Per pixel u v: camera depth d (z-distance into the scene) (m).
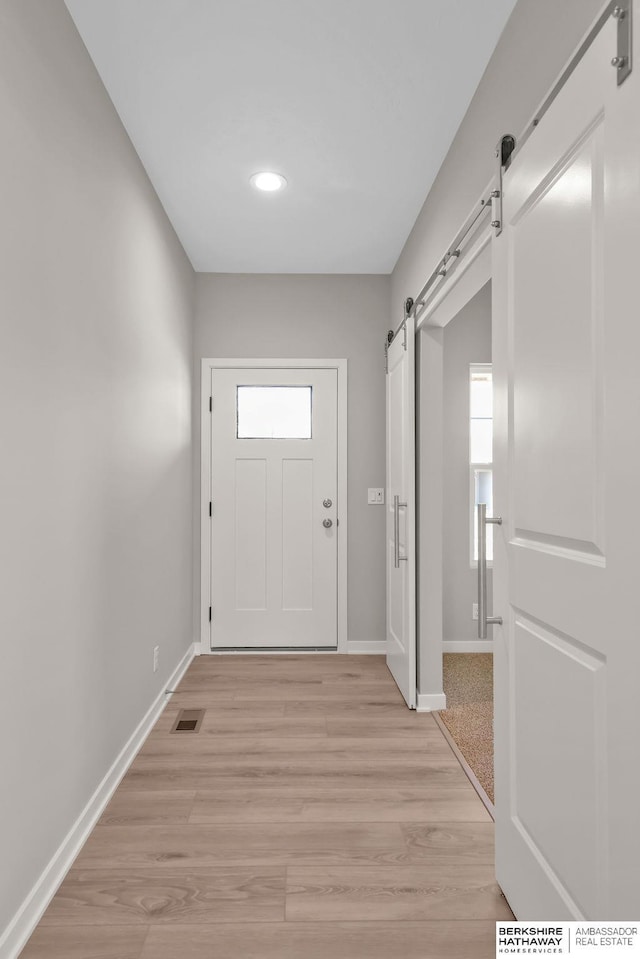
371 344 4.07
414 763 2.43
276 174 2.75
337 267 3.93
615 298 1.05
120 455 2.30
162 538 3.05
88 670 1.95
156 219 2.91
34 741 1.55
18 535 1.46
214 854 1.82
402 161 2.62
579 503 1.19
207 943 1.47
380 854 1.83
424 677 3.03
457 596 4.09
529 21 1.63
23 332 1.48
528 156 1.45
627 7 1.01
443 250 2.61
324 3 1.76
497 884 1.69
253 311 4.04
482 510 1.68
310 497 4.05
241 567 4.04
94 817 1.99
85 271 1.92
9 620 1.42
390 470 3.68
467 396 4.09
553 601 1.31
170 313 3.23
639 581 0.98
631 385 1.01
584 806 1.17
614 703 1.06
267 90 2.15
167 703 3.10
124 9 1.77
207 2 1.75
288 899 1.62
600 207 1.12
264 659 3.88
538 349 1.40
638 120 0.98
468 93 2.16
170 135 2.43
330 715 2.94
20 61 1.46
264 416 4.06
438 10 1.78
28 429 1.51
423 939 1.49
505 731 1.60
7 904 1.41
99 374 2.06
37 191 1.56
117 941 1.47
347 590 4.04
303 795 2.18
